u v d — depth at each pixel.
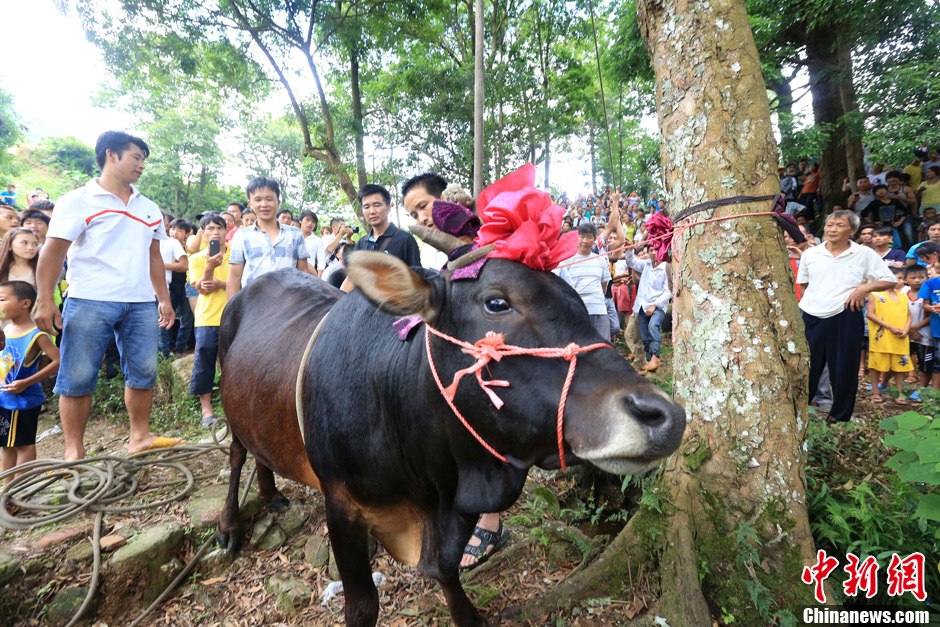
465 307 1.68
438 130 15.12
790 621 2.27
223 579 3.05
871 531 2.58
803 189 11.91
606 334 5.98
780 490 2.55
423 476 1.97
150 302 3.82
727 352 2.71
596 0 13.02
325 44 13.48
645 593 2.51
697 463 2.70
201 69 13.17
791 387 2.67
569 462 1.54
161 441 3.90
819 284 4.62
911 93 8.04
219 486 3.63
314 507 3.53
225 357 3.20
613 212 4.75
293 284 3.28
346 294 2.46
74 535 3.00
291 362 2.58
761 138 2.76
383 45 14.12
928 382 6.04
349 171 15.75
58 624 2.67
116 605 2.81
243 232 4.64
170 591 2.91
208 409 5.05
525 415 1.52
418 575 2.96
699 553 2.54
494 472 1.75
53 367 3.76
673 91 2.95
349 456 2.10
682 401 2.91
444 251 1.98
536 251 1.63
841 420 4.48
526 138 17.88
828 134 9.38
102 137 3.55
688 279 2.89
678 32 2.91
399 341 1.97
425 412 1.81
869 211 9.05
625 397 1.36
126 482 3.55
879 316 5.73
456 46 17.61
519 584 2.82
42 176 37.09
